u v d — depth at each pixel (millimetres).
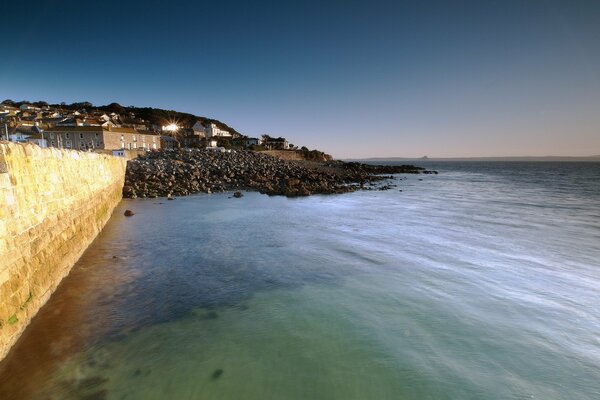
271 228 20672
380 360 7695
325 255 15180
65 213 11758
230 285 11758
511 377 7172
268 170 51500
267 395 6598
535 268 13438
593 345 8297
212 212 26078
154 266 13492
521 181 65312
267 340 8430
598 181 65312
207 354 7824
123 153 50156
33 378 6746
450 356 7852
